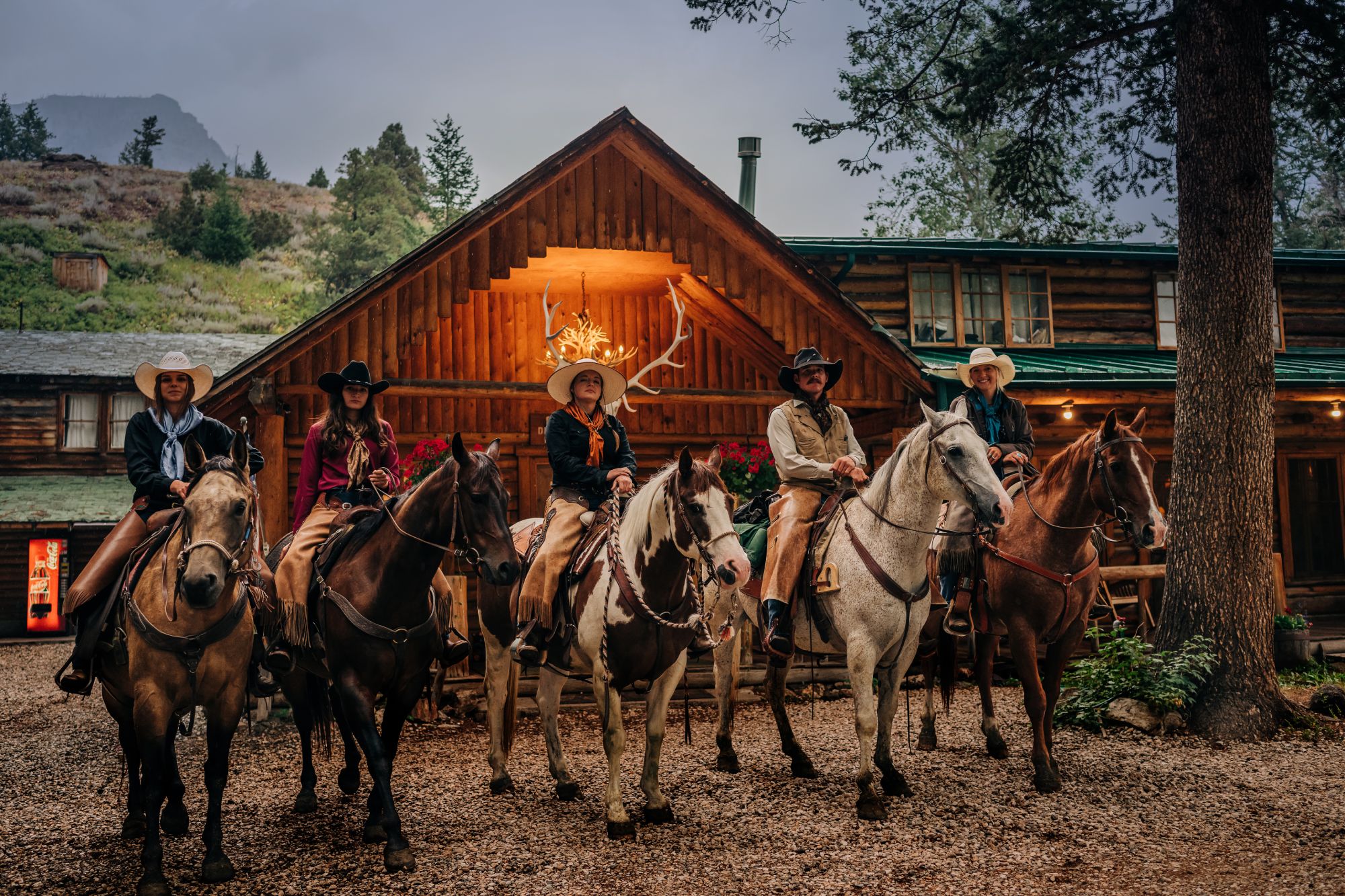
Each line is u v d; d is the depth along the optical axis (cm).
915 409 1196
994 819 583
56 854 548
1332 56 977
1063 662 697
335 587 545
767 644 639
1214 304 878
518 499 1248
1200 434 879
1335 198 3397
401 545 535
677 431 1315
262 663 567
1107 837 552
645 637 559
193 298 5416
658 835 560
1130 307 1596
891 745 791
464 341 1252
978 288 1543
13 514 2139
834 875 496
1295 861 514
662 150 1081
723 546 508
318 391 1028
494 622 671
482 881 491
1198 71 895
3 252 5331
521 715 964
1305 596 1504
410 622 546
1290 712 830
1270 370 878
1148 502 632
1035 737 661
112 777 766
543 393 1107
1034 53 989
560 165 1055
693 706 1000
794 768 700
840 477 670
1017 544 684
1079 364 1355
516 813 611
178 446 568
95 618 516
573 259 1138
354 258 5903
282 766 765
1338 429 1520
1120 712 840
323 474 631
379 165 6900
